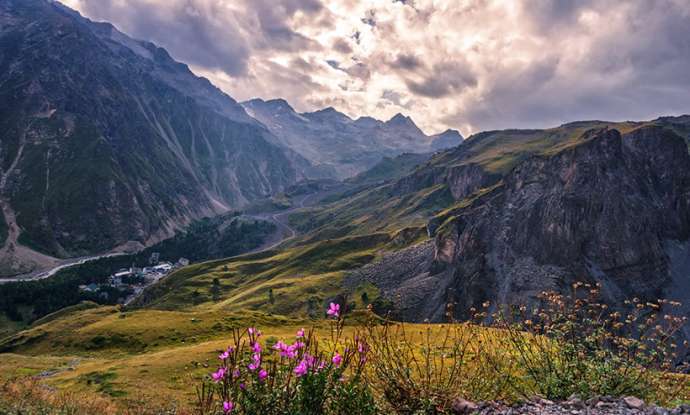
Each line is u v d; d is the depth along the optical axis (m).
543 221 184.75
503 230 189.00
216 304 196.75
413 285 184.75
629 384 10.46
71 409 17.48
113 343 83.00
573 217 180.62
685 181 199.88
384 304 170.75
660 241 181.62
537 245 179.38
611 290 163.88
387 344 9.99
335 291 190.25
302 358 8.00
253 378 7.66
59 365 66.31
